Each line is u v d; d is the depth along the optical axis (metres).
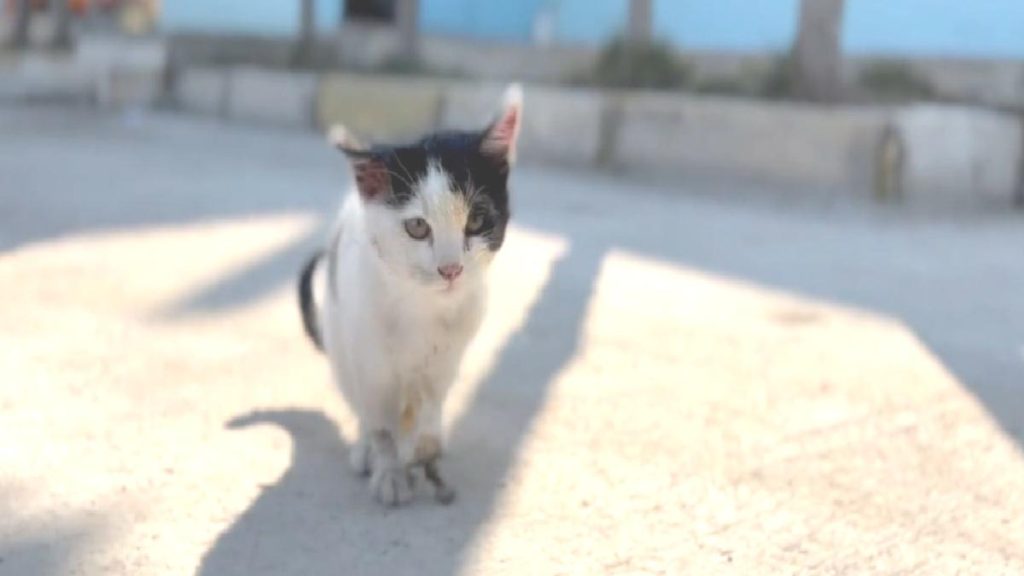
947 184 2.25
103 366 1.13
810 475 0.94
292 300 1.36
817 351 1.23
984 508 0.89
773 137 2.33
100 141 3.06
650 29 3.09
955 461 0.97
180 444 0.97
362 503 0.88
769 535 0.85
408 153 0.84
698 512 0.88
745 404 1.08
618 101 2.62
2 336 1.19
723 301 1.41
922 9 3.54
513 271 1.54
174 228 1.78
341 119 3.32
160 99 4.05
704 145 2.44
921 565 0.82
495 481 0.92
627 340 1.25
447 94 2.99
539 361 1.19
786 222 2.02
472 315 0.88
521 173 2.56
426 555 0.82
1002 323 1.35
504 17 4.62
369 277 0.86
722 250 1.73
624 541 0.84
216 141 3.16
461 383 1.12
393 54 3.96
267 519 0.85
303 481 0.91
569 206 2.13
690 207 2.17
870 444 1.00
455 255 0.83
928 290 1.49
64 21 4.91
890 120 2.22
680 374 1.15
